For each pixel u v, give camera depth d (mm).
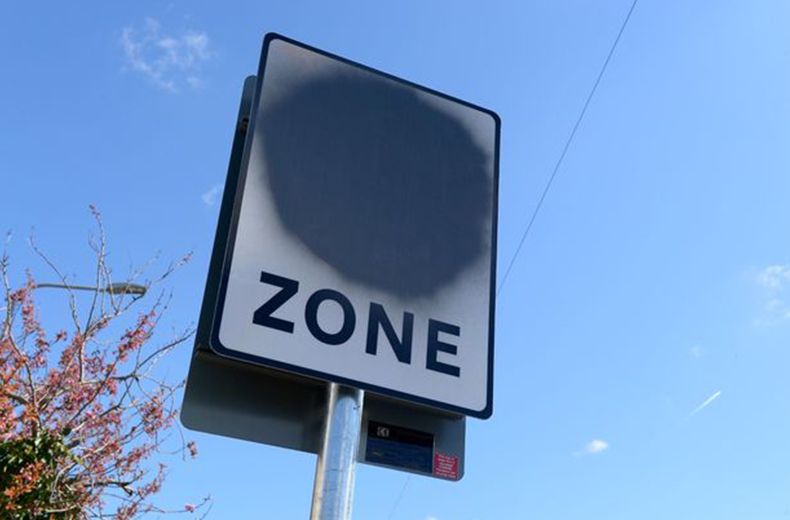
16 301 7559
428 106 3271
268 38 3100
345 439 2436
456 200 3082
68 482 6980
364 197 2896
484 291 2916
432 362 2682
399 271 2801
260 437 2490
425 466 2604
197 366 2539
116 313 7703
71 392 7254
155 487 7523
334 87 3109
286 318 2537
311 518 2346
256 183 2734
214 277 2674
